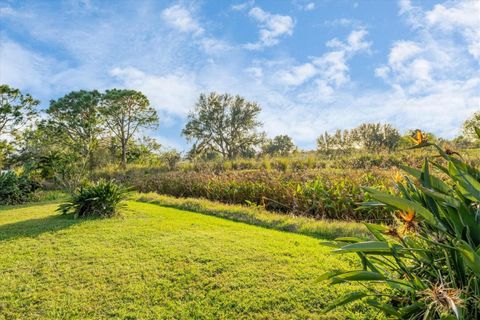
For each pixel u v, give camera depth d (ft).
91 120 89.20
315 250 13.53
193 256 13.12
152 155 95.35
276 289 10.02
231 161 53.93
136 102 96.94
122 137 96.07
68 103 91.81
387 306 6.06
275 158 51.80
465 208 5.53
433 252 6.42
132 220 20.76
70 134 94.68
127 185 45.78
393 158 37.42
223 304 9.36
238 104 101.91
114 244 15.31
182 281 10.94
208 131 102.42
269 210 25.52
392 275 7.19
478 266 4.62
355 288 9.71
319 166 41.73
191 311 9.07
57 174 45.83
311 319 8.38
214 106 101.55
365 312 8.43
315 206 21.97
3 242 16.17
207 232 17.08
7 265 12.91
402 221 7.09
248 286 10.33
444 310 4.72
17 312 9.38
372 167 33.30
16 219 23.17
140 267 12.26
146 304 9.58
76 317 9.04
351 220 19.98
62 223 20.34
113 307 9.48
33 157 65.82
